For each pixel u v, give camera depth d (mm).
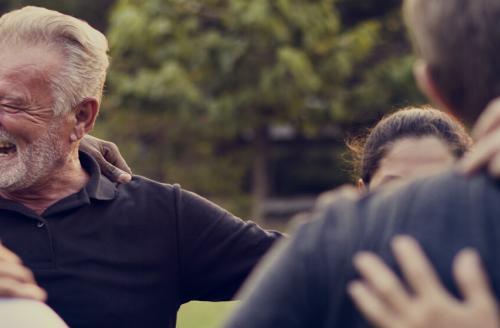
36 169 3047
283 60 15391
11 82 3008
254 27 15484
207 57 15883
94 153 3250
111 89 16406
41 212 3096
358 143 3809
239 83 15977
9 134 3014
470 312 1499
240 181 18016
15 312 1913
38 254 3025
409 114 3268
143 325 3090
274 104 16000
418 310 1514
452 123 3262
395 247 1574
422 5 1723
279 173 19203
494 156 1588
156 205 3174
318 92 16297
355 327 1598
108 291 3045
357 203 1687
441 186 1620
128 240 3113
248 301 1661
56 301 3006
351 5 17906
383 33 18031
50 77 3039
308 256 1641
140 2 16406
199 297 3262
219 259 3201
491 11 1659
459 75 1701
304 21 15727
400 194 1646
